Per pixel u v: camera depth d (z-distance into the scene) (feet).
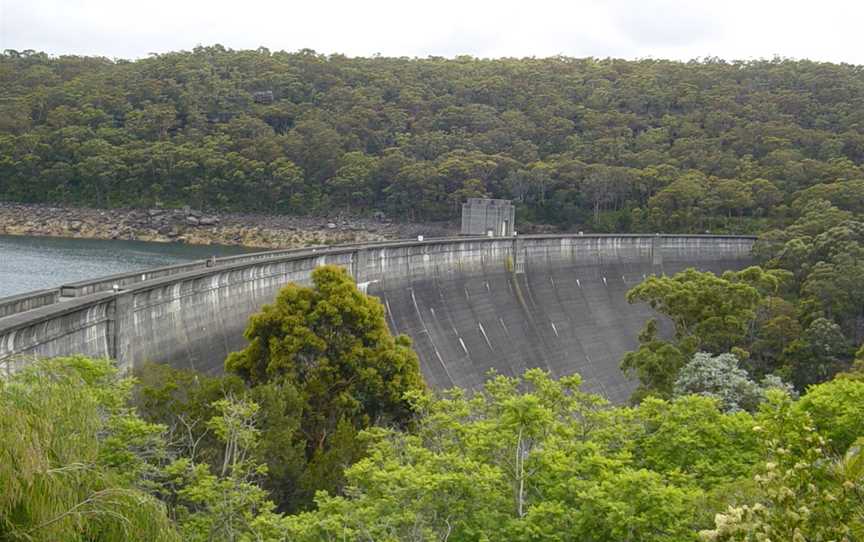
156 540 42.57
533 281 321.52
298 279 193.47
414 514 70.44
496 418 90.58
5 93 632.38
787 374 238.27
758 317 264.93
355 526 69.77
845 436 93.56
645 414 100.94
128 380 78.07
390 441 96.27
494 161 561.43
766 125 581.12
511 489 81.76
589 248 361.30
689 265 411.13
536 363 284.82
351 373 127.24
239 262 170.40
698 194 483.51
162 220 559.38
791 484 49.39
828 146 546.26
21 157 568.41
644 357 189.37
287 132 632.79
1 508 36.04
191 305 146.20
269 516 68.74
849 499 49.08
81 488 41.60
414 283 253.03
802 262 322.14
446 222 568.82
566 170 547.90
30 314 99.25
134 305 125.29
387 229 568.00
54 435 41.14
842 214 365.40
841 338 242.78
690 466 92.58
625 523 69.26
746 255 434.30
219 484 71.92
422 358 231.30
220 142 591.78
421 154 605.31
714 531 48.80
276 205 588.91
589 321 332.19
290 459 96.07
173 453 81.71
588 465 79.92
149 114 608.19
